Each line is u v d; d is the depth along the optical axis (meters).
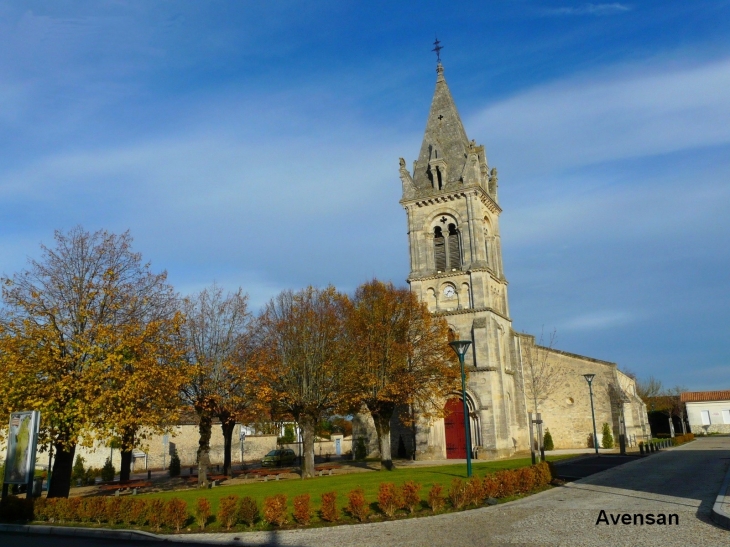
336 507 21.39
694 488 24.55
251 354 42.72
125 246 35.06
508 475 24.66
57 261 32.69
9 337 29.34
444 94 60.59
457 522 19.38
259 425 83.12
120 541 19.47
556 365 60.91
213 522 21.55
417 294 55.00
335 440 86.69
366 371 42.94
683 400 110.81
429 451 51.81
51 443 30.55
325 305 45.72
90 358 30.55
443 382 45.03
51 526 22.48
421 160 59.12
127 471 46.12
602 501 22.02
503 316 57.28
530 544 15.46
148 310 35.59
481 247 55.00
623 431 54.69
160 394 32.53
